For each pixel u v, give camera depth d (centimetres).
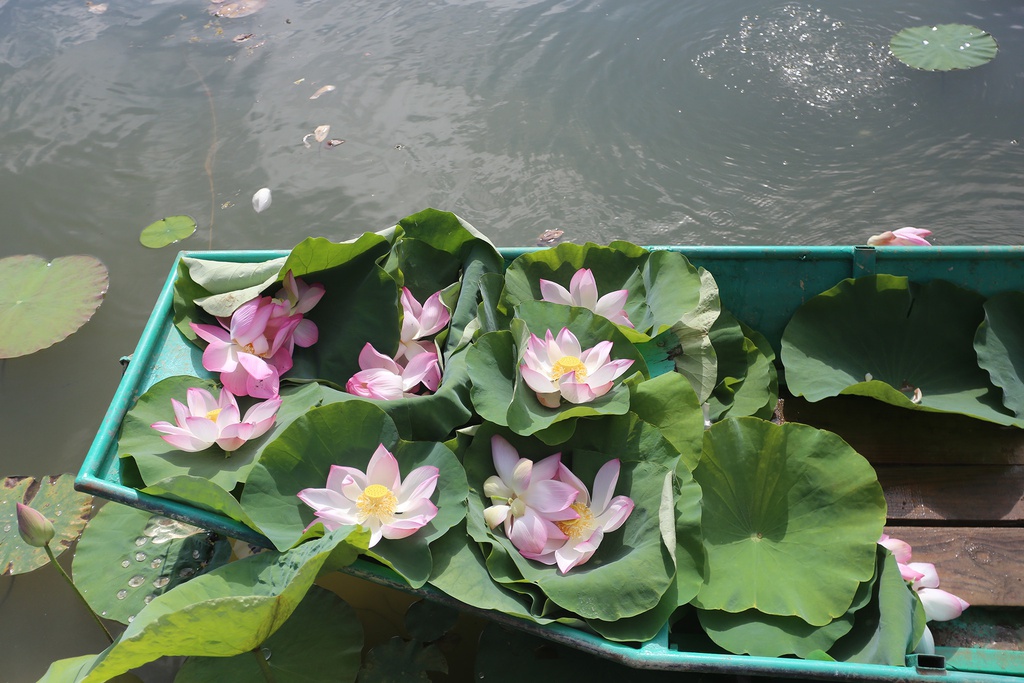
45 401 264
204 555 197
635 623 146
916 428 204
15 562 209
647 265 202
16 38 437
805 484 170
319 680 164
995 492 190
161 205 335
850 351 212
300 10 453
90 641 202
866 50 393
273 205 334
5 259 305
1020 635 169
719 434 175
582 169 346
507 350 173
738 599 158
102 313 292
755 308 220
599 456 161
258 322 172
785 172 338
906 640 147
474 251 200
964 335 209
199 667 165
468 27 430
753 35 407
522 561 151
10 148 367
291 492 155
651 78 388
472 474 162
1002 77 371
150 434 165
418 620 183
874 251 208
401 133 367
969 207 315
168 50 424
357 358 179
